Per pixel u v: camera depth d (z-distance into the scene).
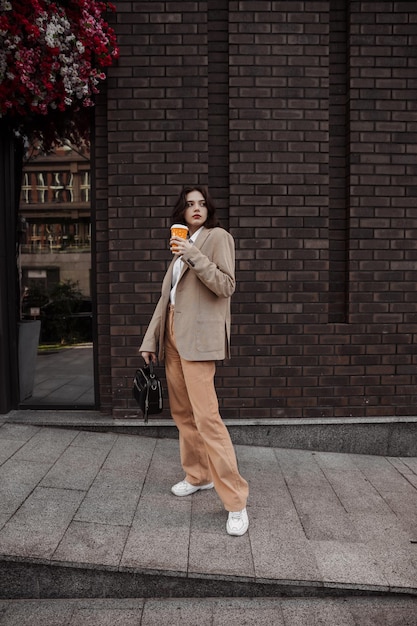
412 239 4.06
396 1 3.93
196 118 3.94
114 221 3.97
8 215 4.26
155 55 3.91
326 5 3.90
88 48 3.57
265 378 4.04
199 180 3.96
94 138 4.18
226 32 4.00
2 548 2.49
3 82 3.54
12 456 3.55
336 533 2.81
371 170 4.00
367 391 4.09
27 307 4.52
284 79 3.93
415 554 2.63
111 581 2.44
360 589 2.40
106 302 4.17
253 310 4.02
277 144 3.96
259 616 2.31
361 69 3.95
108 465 3.50
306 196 3.99
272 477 3.54
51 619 2.30
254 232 3.99
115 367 4.04
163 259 3.99
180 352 2.73
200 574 2.40
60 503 2.96
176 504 3.02
